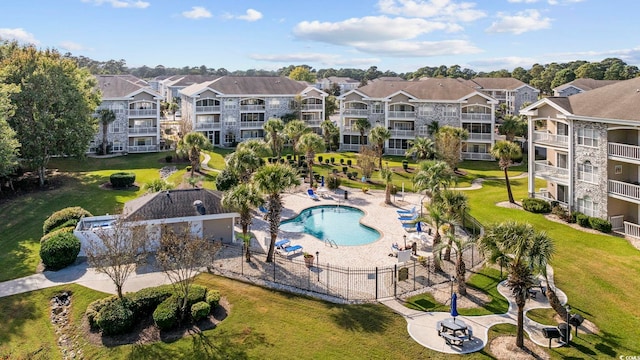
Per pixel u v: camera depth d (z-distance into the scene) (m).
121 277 27.48
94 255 28.00
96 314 25.17
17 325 25.42
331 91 164.50
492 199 50.25
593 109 39.47
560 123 45.00
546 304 26.86
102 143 75.94
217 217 36.12
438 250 29.16
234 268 31.69
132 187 54.12
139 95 79.12
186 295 25.36
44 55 55.06
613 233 37.69
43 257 31.16
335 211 48.38
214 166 67.44
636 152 35.66
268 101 91.00
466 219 42.06
